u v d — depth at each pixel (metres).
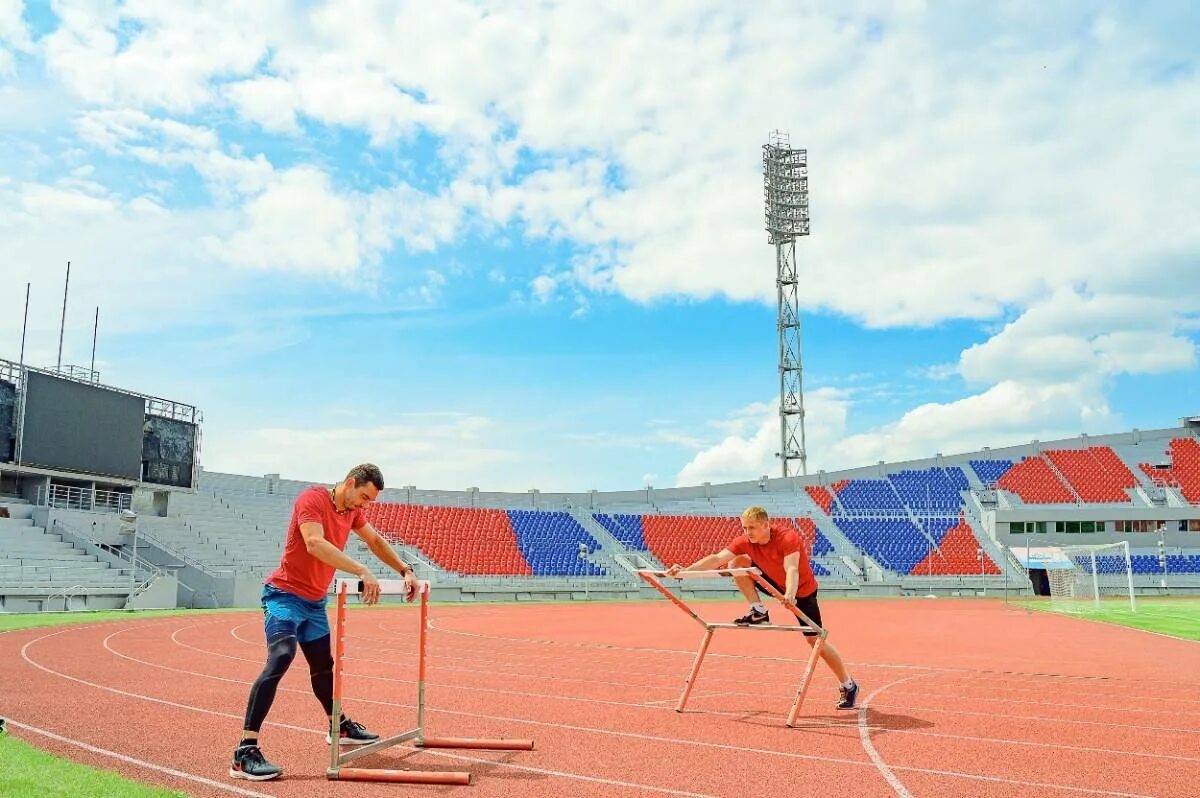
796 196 66.44
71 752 6.46
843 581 54.84
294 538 6.23
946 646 18.20
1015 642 19.38
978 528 61.97
